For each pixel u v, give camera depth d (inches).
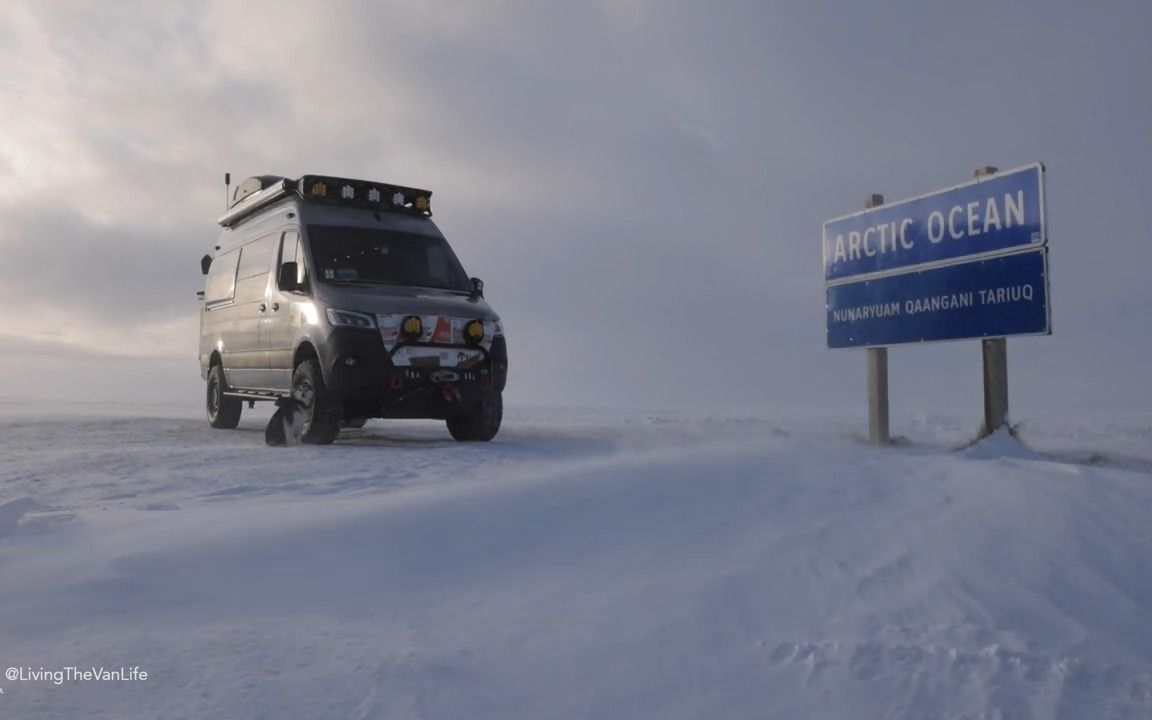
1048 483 183.5
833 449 234.7
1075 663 116.8
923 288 283.7
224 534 162.9
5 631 125.4
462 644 122.2
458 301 355.9
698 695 110.2
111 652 119.2
